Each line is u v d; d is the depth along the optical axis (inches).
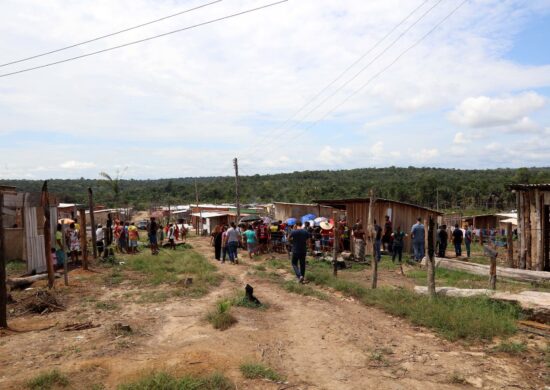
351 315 351.6
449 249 1088.8
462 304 356.5
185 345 261.7
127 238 916.0
